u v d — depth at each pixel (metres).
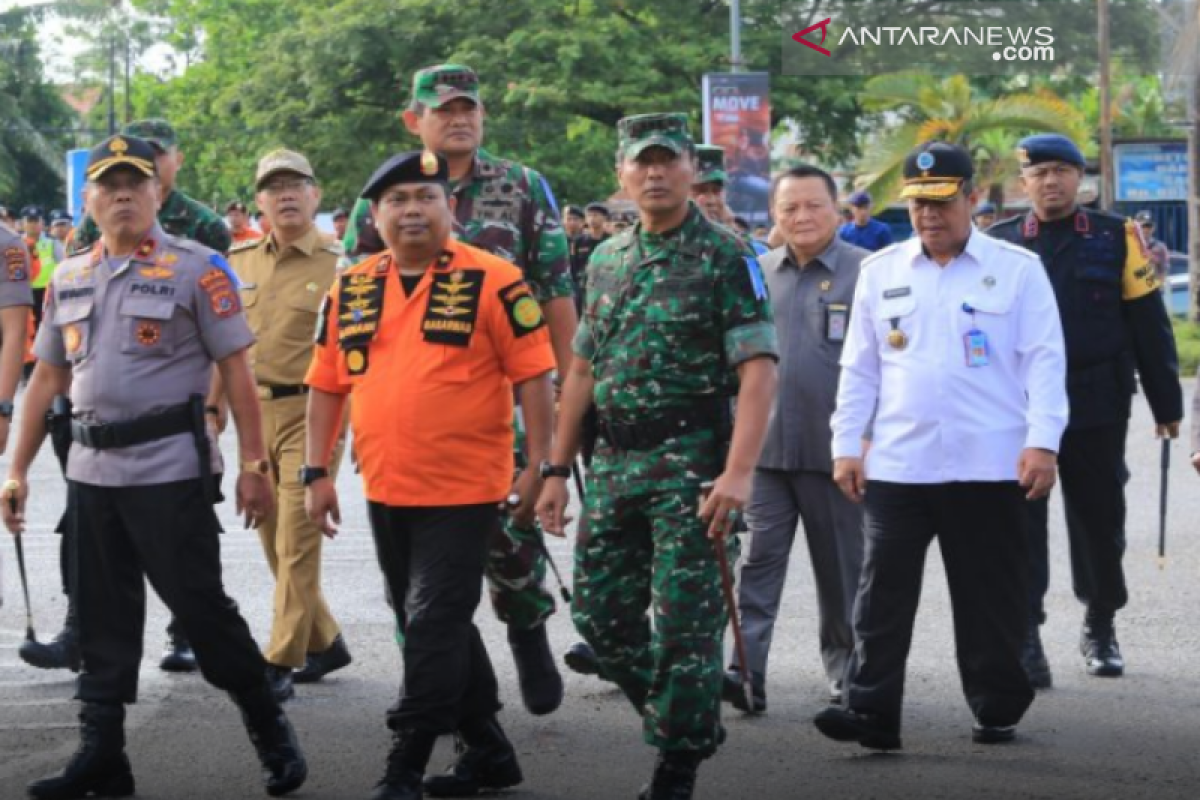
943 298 8.40
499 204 9.08
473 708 7.71
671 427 7.33
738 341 7.21
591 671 9.73
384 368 7.39
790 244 9.62
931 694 9.76
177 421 7.69
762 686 9.36
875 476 8.45
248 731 7.89
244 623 7.79
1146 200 46.16
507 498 7.54
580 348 7.59
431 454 7.30
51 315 7.97
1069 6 49.12
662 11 48.03
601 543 7.50
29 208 33.84
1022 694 8.59
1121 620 11.66
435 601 7.26
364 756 8.54
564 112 45.28
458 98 8.95
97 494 7.70
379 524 7.48
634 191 7.31
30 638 10.14
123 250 7.79
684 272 7.30
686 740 7.24
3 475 19.86
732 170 34.38
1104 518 10.07
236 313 7.79
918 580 8.41
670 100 45.56
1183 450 20.72
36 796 7.66
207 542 7.70
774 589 9.52
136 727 9.10
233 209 20.48
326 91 47.97
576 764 8.35
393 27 46.88
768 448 9.48
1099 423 9.98
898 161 45.69
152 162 7.79
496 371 7.42
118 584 7.80
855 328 8.61
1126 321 10.09
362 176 47.75
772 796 7.77
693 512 7.25
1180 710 9.34
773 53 48.22
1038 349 8.34
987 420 8.34
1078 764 8.27
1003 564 8.43
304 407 10.02
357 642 11.29
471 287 7.36
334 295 7.58
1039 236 10.05
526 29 45.78
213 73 58.09
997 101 46.16
